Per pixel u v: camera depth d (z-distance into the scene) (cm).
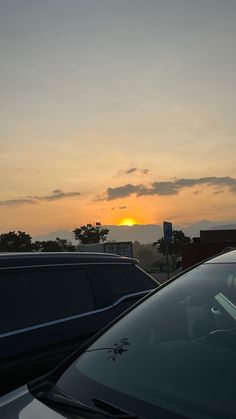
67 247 3931
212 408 200
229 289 279
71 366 259
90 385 234
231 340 246
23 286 417
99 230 4438
